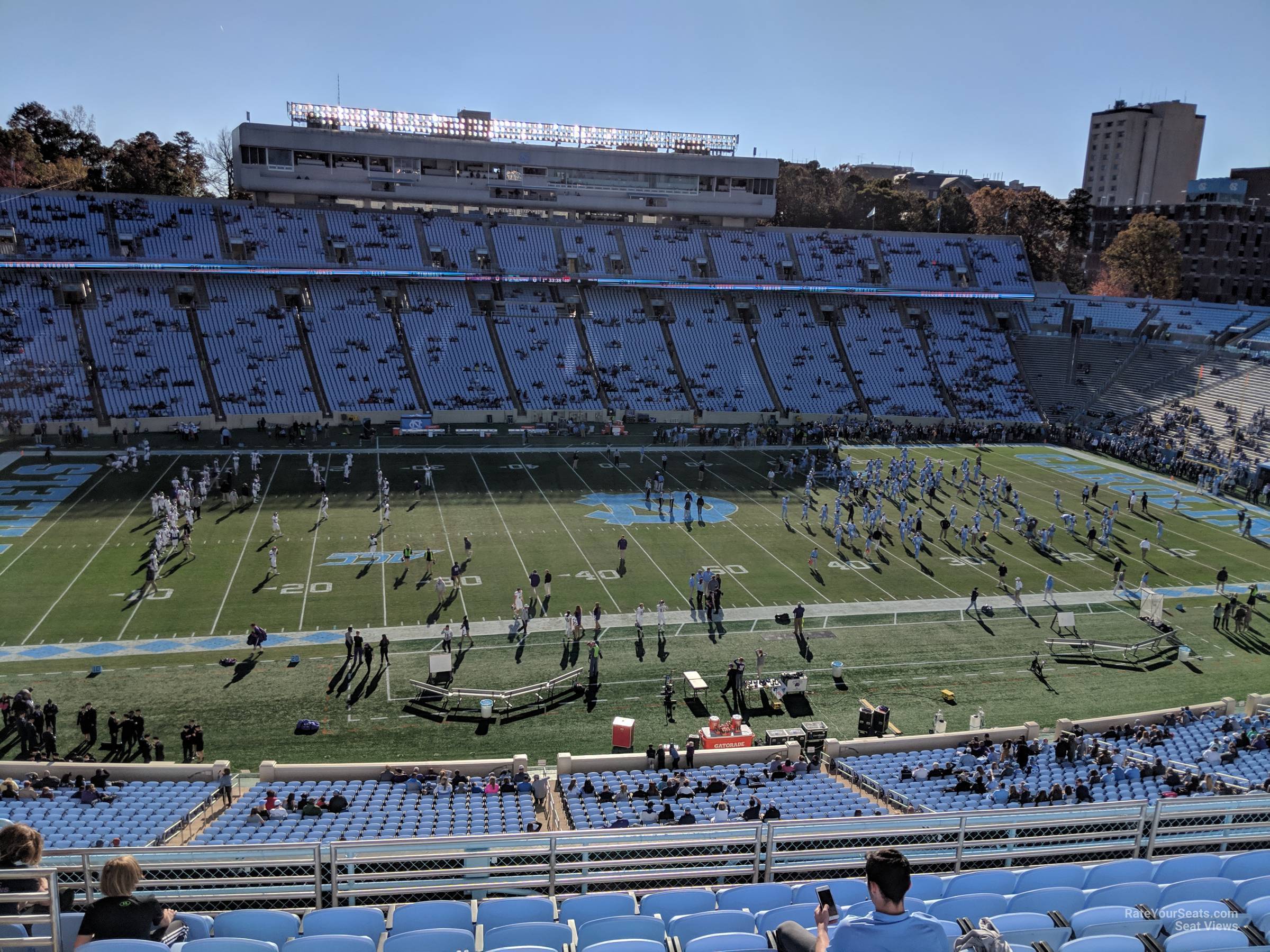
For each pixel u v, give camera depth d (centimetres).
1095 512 5600
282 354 7012
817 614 3947
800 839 1117
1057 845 1359
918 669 3472
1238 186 10994
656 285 8256
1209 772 2297
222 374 6762
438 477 5759
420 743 2828
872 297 8800
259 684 3145
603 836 1084
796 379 7931
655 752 2634
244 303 7269
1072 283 12000
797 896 1041
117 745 2728
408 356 7281
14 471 5419
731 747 2761
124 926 718
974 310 8962
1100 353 8406
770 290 8562
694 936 921
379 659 3362
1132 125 16688
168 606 3719
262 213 7662
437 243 7919
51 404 6219
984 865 1309
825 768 2658
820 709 3142
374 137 7906
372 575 4144
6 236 6831
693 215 8788
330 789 2322
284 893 1023
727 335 8169
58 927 771
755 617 3878
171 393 6531
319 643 3469
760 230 8894
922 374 8212
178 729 2838
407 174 8081
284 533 4641
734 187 8769
